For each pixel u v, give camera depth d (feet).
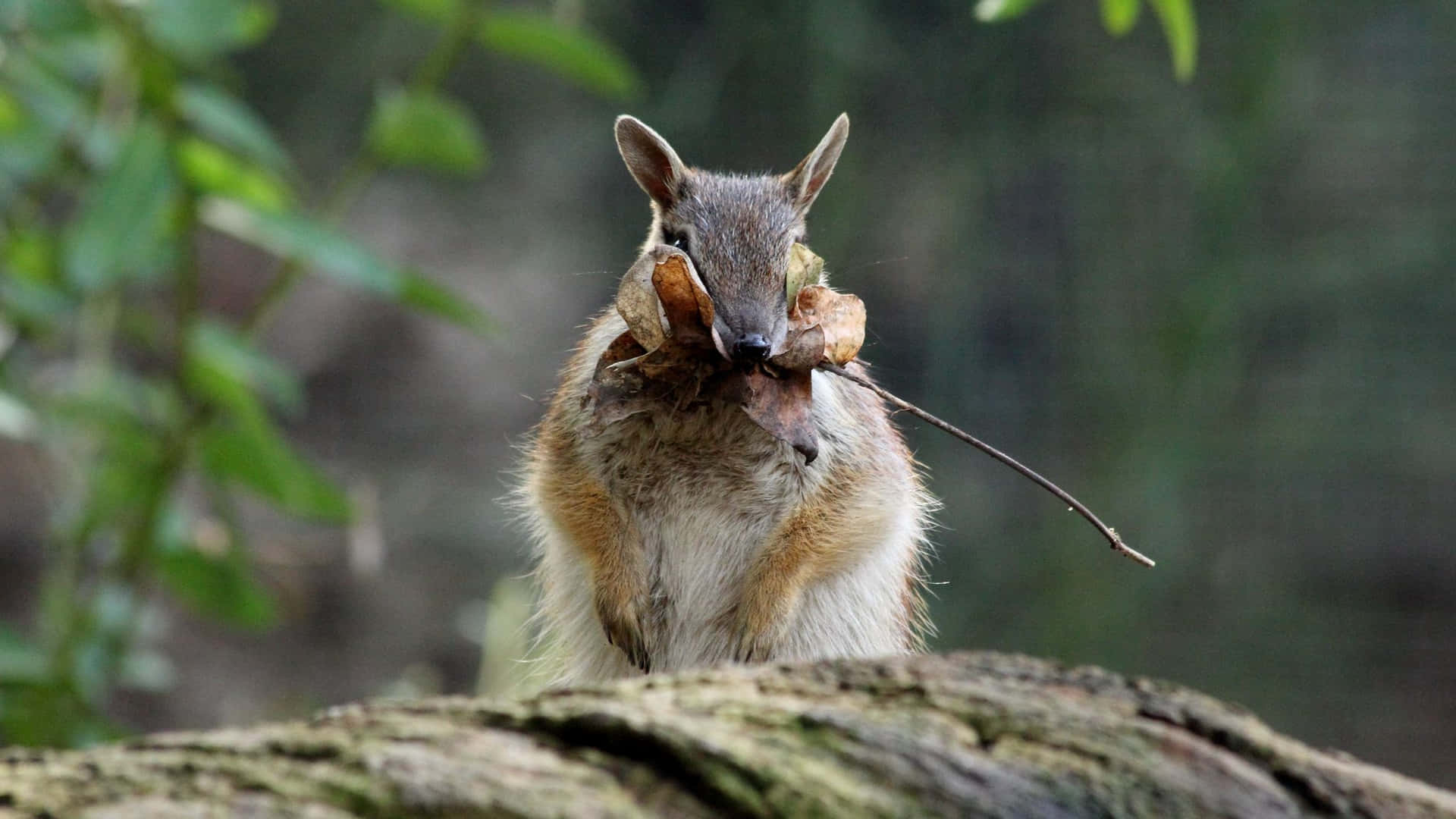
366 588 61.41
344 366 68.54
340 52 73.46
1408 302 64.28
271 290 28.99
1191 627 62.59
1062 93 67.51
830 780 9.87
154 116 25.81
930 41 67.92
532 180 74.08
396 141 28.55
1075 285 66.59
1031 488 64.69
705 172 24.64
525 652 29.32
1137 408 64.49
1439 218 64.28
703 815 9.78
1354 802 10.44
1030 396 66.23
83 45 26.99
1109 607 62.44
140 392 28.37
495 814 9.52
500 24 28.66
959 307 66.80
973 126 67.67
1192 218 66.23
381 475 66.23
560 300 71.51
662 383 18.53
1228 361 64.54
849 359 18.99
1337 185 65.41
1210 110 66.44
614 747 10.12
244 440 27.37
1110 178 67.00
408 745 10.00
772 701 10.71
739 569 21.45
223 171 26.55
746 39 67.56
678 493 21.22
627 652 20.30
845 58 66.74
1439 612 61.72
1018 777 10.03
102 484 27.53
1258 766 10.56
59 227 49.83
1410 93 65.46
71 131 27.20
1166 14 24.91
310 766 9.84
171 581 28.73
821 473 20.89
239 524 53.98
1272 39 65.51
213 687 57.98
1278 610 62.39
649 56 70.33
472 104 74.33
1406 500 62.90
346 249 26.50
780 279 20.99
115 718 56.44
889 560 22.07
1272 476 63.46
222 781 9.70
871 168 67.56
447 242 72.33
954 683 10.98
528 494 23.15
